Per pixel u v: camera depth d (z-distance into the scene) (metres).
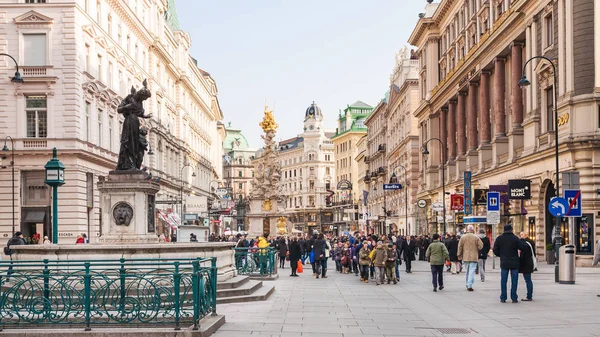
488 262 42.41
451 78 60.53
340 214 152.38
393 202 98.31
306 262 49.06
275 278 30.91
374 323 15.65
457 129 60.75
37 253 17.73
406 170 86.00
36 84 45.84
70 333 12.77
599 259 21.69
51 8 46.00
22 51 46.06
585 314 16.69
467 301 20.17
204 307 14.36
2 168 45.81
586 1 32.44
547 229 37.28
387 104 104.06
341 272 37.72
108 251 17.64
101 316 13.34
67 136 45.81
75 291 13.37
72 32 46.03
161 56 74.81
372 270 31.08
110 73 55.09
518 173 41.06
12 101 45.94
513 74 43.75
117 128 56.28
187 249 18.86
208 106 117.81
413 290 24.61
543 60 36.50
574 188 24.78
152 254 18.03
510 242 19.38
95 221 49.66
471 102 56.12
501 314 16.97
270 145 82.12
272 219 81.19
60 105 45.97
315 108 184.12
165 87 78.62
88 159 48.06
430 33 70.38
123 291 13.37
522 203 40.50
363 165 138.75
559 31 34.34
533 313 17.02
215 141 128.50
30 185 46.56
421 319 16.34
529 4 39.62
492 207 31.05
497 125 48.03
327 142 183.00
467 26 57.53
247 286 21.41
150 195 21.56
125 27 60.44
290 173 189.75
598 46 32.09
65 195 45.69
